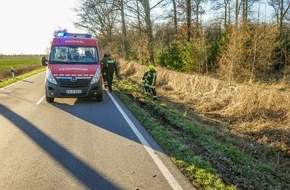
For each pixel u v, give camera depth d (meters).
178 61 28.42
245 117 11.27
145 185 4.95
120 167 5.71
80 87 12.03
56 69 12.14
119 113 10.55
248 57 22.84
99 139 7.48
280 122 10.22
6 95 14.70
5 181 5.10
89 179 5.18
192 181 5.13
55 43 13.10
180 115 11.12
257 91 11.88
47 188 4.85
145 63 29.91
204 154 6.85
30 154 6.40
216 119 11.57
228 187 4.95
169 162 5.96
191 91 16.30
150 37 27.45
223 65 21.98
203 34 27.14
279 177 6.79
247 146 8.79
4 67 41.00
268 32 23.31
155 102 13.21
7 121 9.27
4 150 6.64
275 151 8.52
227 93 13.39
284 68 24.22
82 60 12.73
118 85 19.34
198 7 35.44
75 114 10.36
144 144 7.10
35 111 10.79
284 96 10.98
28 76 27.61
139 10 26.64
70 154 6.40
